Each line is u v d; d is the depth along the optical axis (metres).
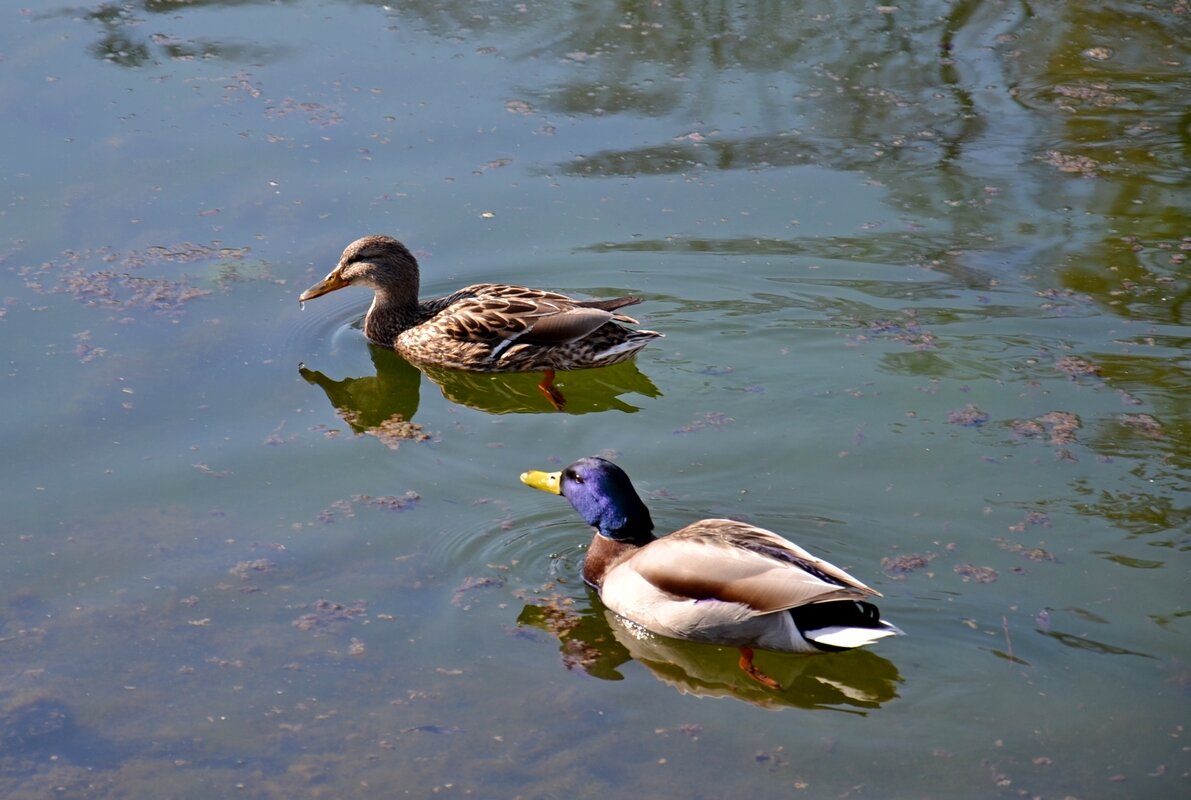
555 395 12.11
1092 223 13.81
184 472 10.51
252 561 9.48
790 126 15.55
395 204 14.18
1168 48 17.09
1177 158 14.87
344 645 8.68
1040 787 7.43
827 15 17.92
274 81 16.09
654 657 8.91
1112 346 11.93
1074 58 16.91
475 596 9.23
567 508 10.23
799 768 7.64
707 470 10.55
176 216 13.83
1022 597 8.95
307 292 12.83
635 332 12.28
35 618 8.87
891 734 7.90
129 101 15.57
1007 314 12.46
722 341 12.36
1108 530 9.63
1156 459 10.41
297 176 14.50
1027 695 8.14
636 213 14.10
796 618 8.62
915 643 8.58
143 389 11.51
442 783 7.54
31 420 10.98
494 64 16.64
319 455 10.89
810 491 10.21
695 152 15.06
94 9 17.67
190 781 7.57
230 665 8.48
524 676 8.45
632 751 7.80
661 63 16.77
